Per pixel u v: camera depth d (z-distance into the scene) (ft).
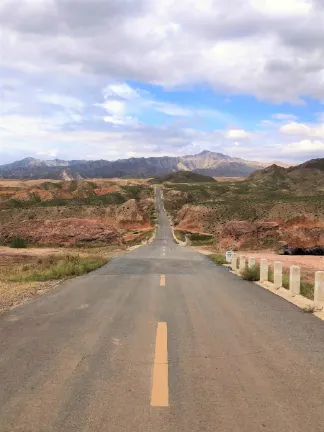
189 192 567.59
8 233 151.33
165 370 16.16
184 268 61.11
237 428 11.43
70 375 15.64
